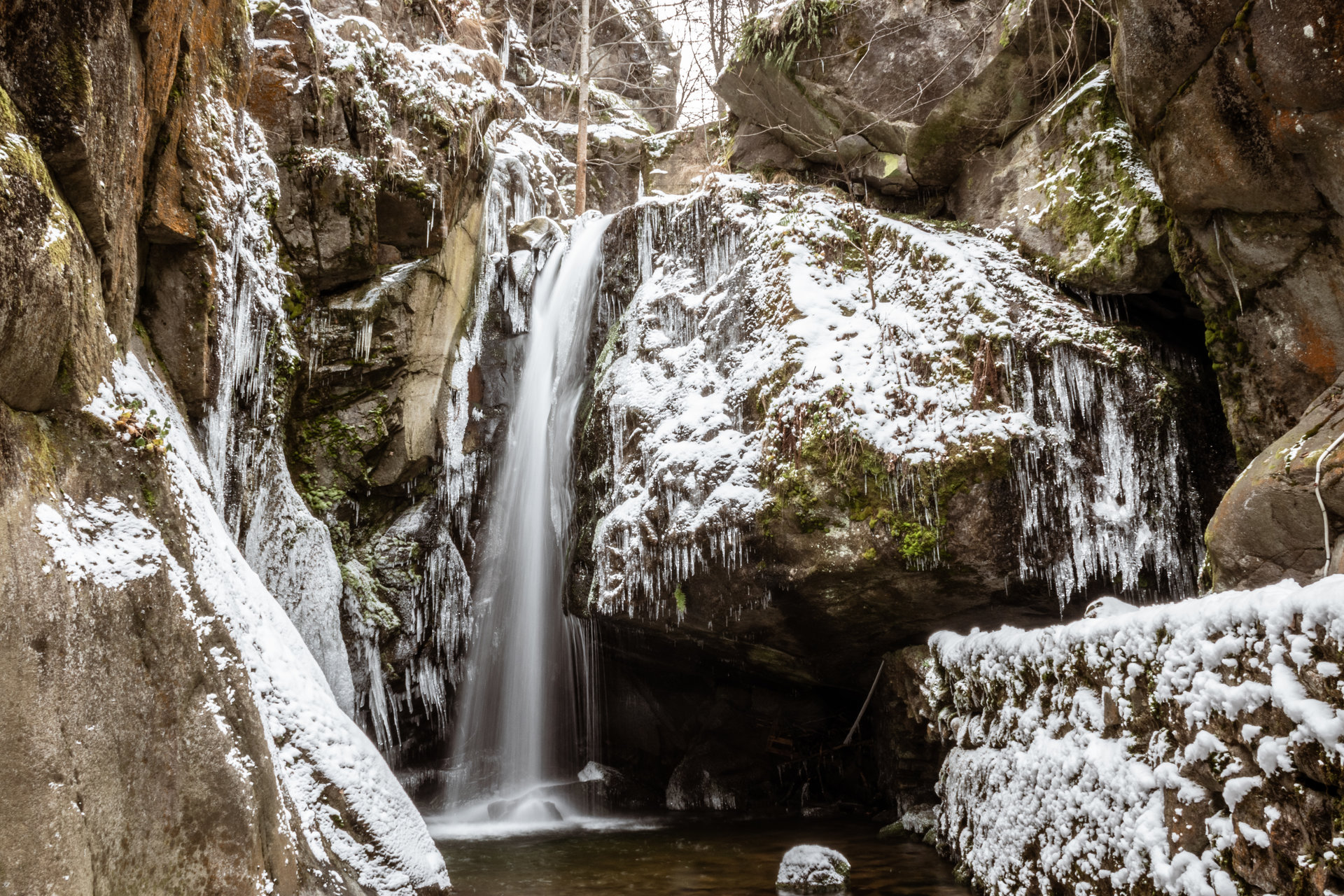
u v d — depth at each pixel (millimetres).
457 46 9641
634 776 10023
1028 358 6660
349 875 4383
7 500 2957
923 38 8594
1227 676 2871
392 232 8453
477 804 9297
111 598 3260
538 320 10266
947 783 6129
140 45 4387
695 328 8320
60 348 3318
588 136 15336
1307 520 4297
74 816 2867
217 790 3434
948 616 7141
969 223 8070
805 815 8945
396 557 8922
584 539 8430
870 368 7035
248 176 7102
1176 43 5184
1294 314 5406
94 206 3824
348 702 7730
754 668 8977
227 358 6441
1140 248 6562
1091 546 6355
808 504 6773
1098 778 3680
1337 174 4699
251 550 7145
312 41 7852
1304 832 2479
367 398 8609
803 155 9812
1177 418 6449
